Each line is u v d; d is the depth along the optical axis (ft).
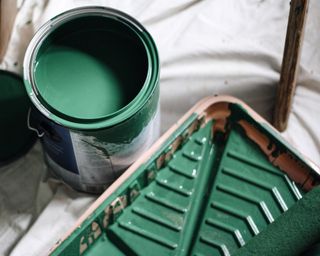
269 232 2.63
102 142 3.12
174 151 3.60
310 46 4.16
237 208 3.44
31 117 3.39
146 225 3.40
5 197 3.84
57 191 3.82
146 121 3.26
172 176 3.56
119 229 3.39
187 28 4.15
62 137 3.12
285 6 4.26
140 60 3.27
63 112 2.98
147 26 4.17
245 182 3.53
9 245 3.66
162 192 3.51
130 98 3.16
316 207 2.61
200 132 3.69
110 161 3.38
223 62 4.07
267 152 3.59
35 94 3.02
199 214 3.48
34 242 3.56
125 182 3.31
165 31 4.16
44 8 4.15
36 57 3.16
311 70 4.09
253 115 3.58
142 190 3.51
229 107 3.66
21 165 3.94
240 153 3.61
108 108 3.12
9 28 4.03
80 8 3.21
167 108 4.10
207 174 3.63
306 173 3.45
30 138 3.98
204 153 3.65
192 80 4.04
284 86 3.71
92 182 3.62
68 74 3.21
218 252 3.31
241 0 4.26
